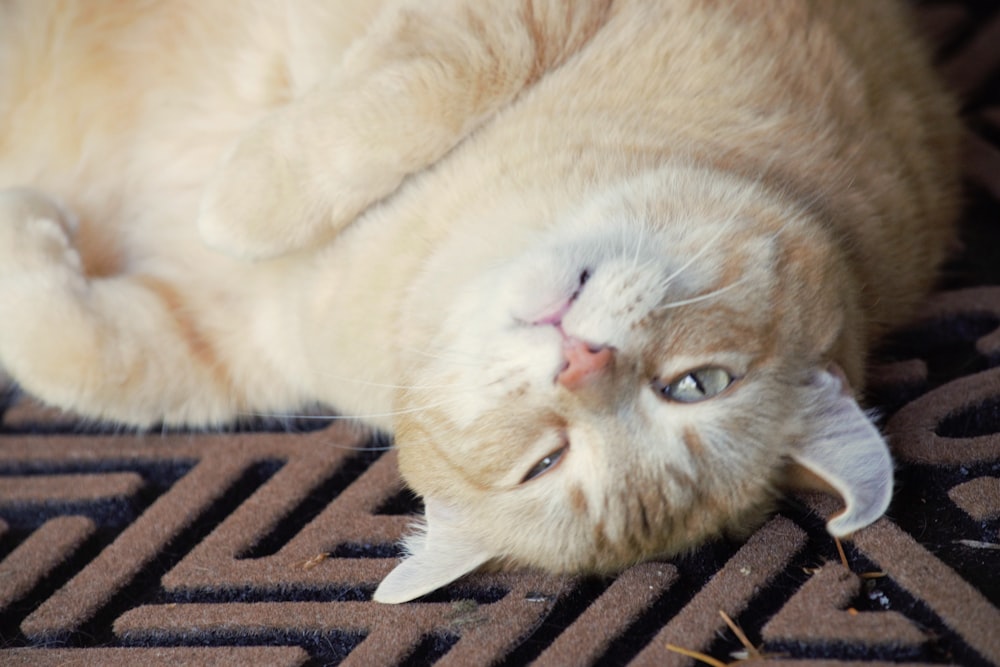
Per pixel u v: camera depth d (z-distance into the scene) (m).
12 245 1.01
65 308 1.00
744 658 0.90
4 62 1.03
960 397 0.97
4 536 0.98
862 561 0.92
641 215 0.94
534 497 0.95
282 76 1.02
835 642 0.90
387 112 0.96
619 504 0.94
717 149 0.96
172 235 1.03
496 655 0.91
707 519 0.94
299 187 0.97
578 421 0.94
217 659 0.92
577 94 0.97
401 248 0.97
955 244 1.05
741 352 0.93
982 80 1.12
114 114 1.03
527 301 0.93
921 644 0.89
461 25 0.97
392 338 0.97
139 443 1.01
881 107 1.00
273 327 1.01
